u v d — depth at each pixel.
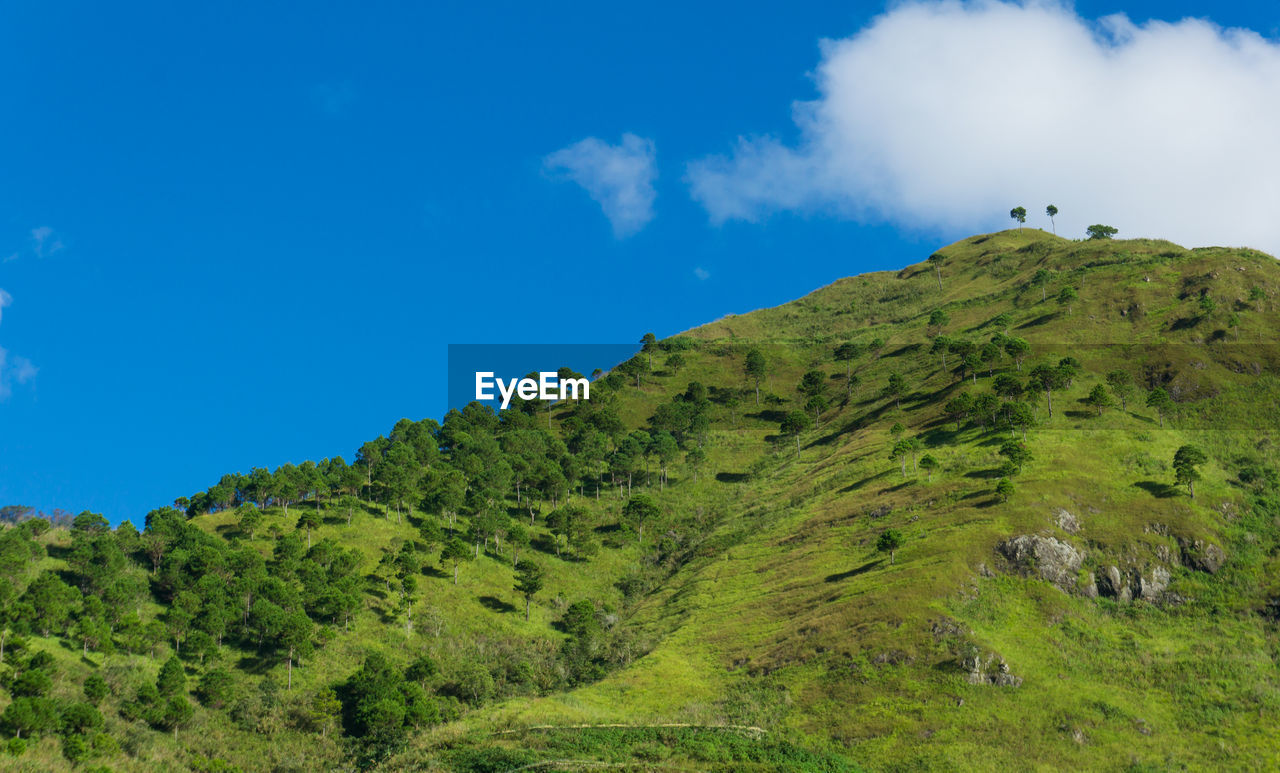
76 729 91.31
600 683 114.44
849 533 139.12
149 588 126.25
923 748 91.00
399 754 94.31
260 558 133.00
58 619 108.31
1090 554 118.69
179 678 104.31
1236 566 117.25
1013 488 128.62
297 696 109.69
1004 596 112.94
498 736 94.75
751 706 102.81
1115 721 93.44
